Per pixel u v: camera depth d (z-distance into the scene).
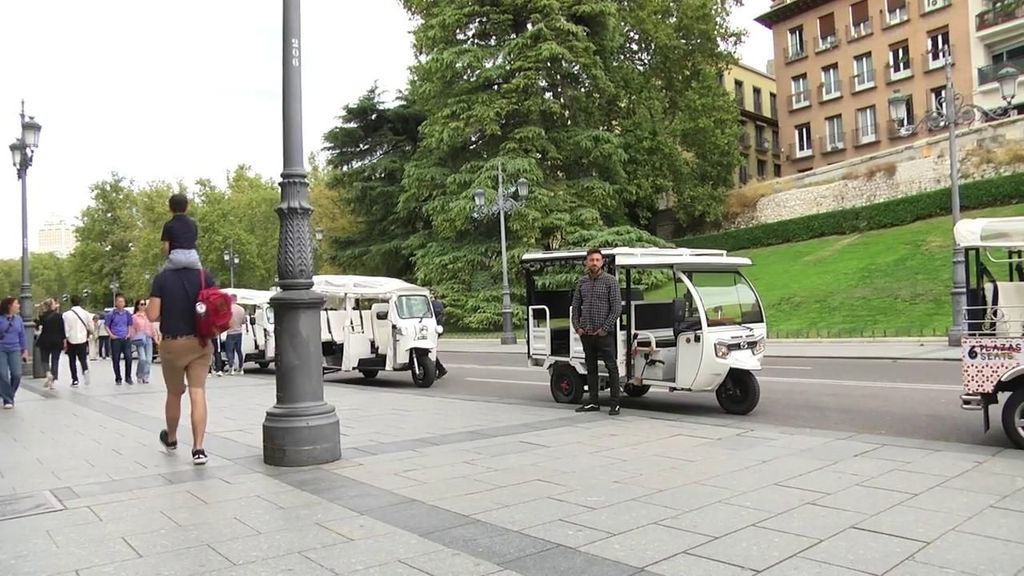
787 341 21.58
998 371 7.03
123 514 5.10
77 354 16.41
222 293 6.78
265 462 6.70
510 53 34.03
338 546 4.36
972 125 33.56
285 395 6.70
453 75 35.06
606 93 36.19
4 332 11.77
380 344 15.76
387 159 41.56
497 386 14.44
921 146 34.47
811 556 4.05
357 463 6.67
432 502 5.30
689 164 41.62
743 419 9.14
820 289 27.39
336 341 16.30
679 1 39.94
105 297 78.69
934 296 23.66
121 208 77.38
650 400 11.12
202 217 55.59
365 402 11.49
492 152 35.09
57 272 115.88
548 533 4.55
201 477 6.21
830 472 6.02
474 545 4.34
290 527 4.74
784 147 53.00
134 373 20.02
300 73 7.02
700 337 9.36
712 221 42.19
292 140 6.91
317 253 51.31
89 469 6.64
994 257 8.48
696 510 5.00
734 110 42.84
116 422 9.84
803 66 51.56
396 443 7.65
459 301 34.78
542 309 11.31
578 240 33.59
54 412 11.10
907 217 32.78
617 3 37.72
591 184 34.88
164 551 4.30
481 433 8.20
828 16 49.94
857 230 34.50
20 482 6.14
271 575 3.90
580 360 10.62
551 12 33.66
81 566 4.07
